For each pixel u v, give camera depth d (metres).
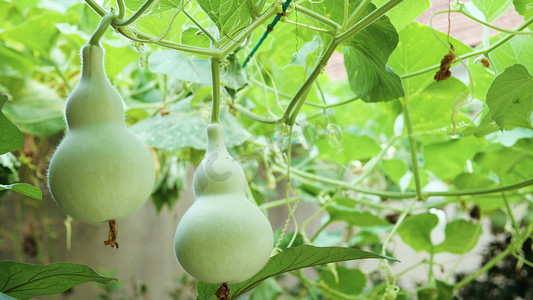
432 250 1.58
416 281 2.65
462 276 2.51
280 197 2.72
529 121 1.14
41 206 1.87
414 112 1.28
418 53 1.16
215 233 0.66
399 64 1.18
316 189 1.79
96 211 0.63
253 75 1.50
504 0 1.02
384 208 1.72
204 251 0.66
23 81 1.57
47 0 1.59
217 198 0.68
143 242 2.66
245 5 0.80
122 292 2.55
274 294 1.48
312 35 1.22
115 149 0.63
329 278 1.64
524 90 0.91
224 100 1.11
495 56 1.08
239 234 0.66
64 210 0.64
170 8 0.85
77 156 0.62
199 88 1.27
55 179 0.63
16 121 1.53
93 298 2.48
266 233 0.68
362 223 1.53
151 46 1.21
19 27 1.36
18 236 2.09
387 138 2.04
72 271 0.75
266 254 0.68
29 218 1.89
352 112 2.18
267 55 1.38
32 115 1.54
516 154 1.45
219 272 0.66
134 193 0.64
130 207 0.64
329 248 0.77
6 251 2.10
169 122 1.23
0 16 1.51
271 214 2.90
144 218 2.67
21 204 1.87
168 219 2.77
